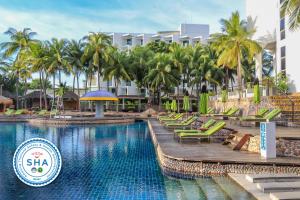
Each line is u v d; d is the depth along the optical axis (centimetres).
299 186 852
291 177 947
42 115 4431
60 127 3206
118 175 1137
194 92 6781
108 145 1912
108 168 1256
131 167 1275
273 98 2311
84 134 2548
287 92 2552
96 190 955
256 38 3381
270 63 6369
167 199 862
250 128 1838
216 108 3922
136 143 2011
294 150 1194
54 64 5259
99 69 5594
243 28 3516
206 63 5519
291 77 2645
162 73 5431
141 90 6962
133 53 6022
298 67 2530
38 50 5472
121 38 8056
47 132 2698
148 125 3325
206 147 1456
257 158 1154
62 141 2097
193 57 5700
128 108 6197
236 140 1525
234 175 1047
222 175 1105
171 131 2220
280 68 2867
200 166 1131
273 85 2516
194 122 2588
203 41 7831
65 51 5612
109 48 5544
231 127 1919
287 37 2711
